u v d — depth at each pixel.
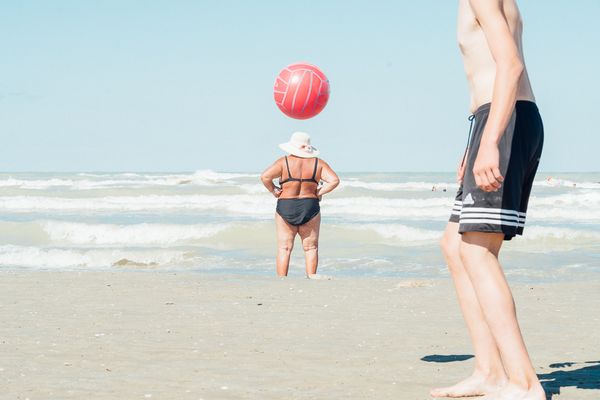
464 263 3.34
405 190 36.59
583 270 11.94
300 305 7.50
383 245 16.42
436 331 5.96
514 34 3.34
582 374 4.23
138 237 18.53
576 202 31.14
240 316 6.73
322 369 4.46
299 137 10.36
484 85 3.34
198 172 45.38
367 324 6.30
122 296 8.11
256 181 42.56
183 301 7.74
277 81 6.68
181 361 4.71
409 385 4.00
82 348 5.14
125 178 45.12
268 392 3.84
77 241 18.64
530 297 8.20
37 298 7.92
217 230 18.53
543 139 3.40
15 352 4.98
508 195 3.19
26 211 27.16
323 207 26.53
